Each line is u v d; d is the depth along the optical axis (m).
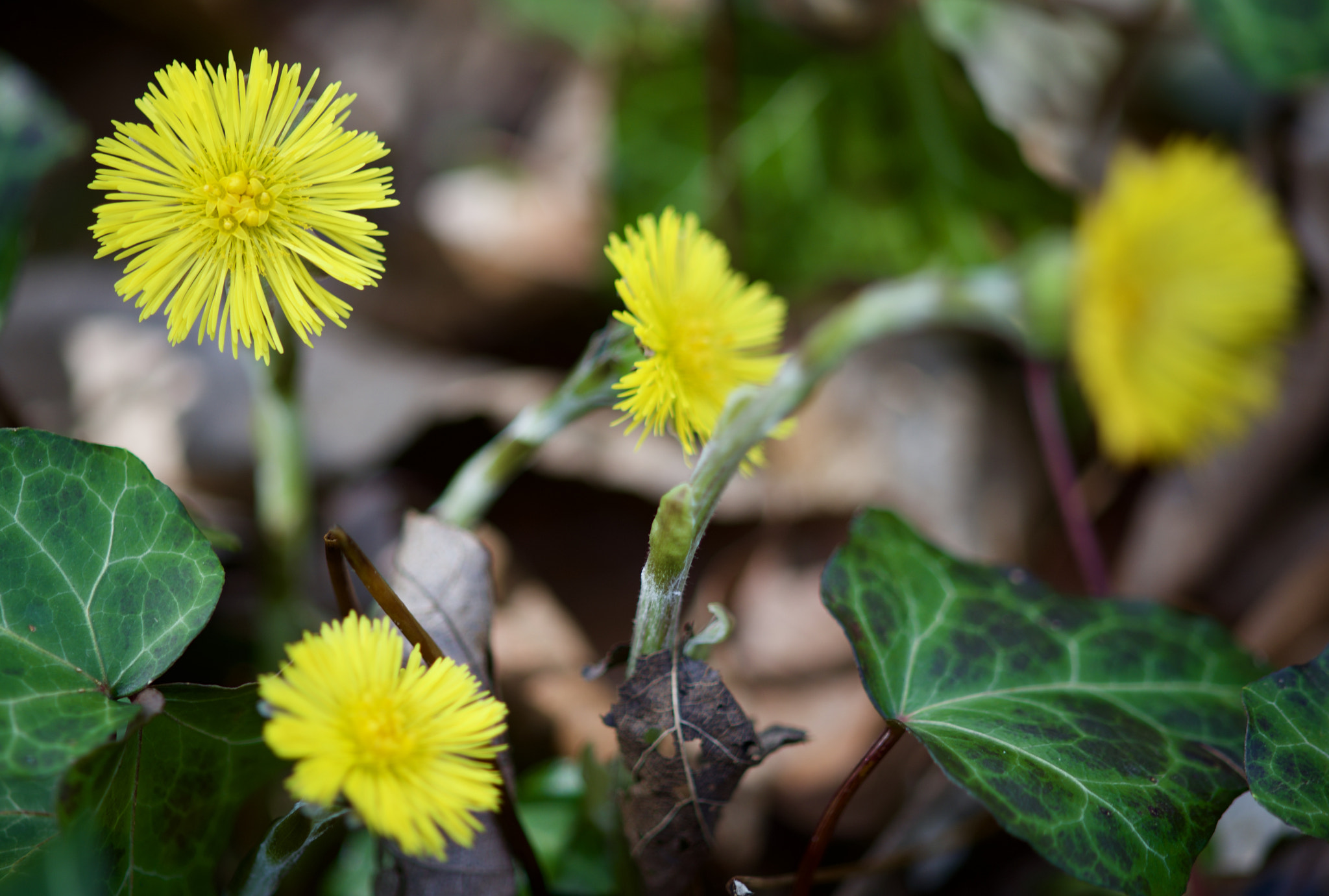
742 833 0.30
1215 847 0.29
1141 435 0.33
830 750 0.31
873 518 0.27
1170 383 0.33
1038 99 0.42
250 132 0.23
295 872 0.27
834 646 0.32
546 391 0.34
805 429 0.36
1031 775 0.24
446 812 0.22
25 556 0.23
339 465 0.33
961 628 0.26
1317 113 0.36
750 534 0.34
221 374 0.33
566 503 0.33
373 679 0.22
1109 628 0.27
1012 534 0.35
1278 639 0.32
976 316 0.32
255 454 0.33
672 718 0.24
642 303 0.24
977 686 0.25
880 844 0.30
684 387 0.25
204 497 0.33
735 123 0.36
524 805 0.29
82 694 0.23
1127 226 0.32
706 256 0.25
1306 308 0.35
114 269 0.36
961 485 0.35
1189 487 0.35
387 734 0.22
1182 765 0.25
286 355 0.27
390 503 0.33
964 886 0.30
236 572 0.32
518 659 0.31
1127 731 0.25
